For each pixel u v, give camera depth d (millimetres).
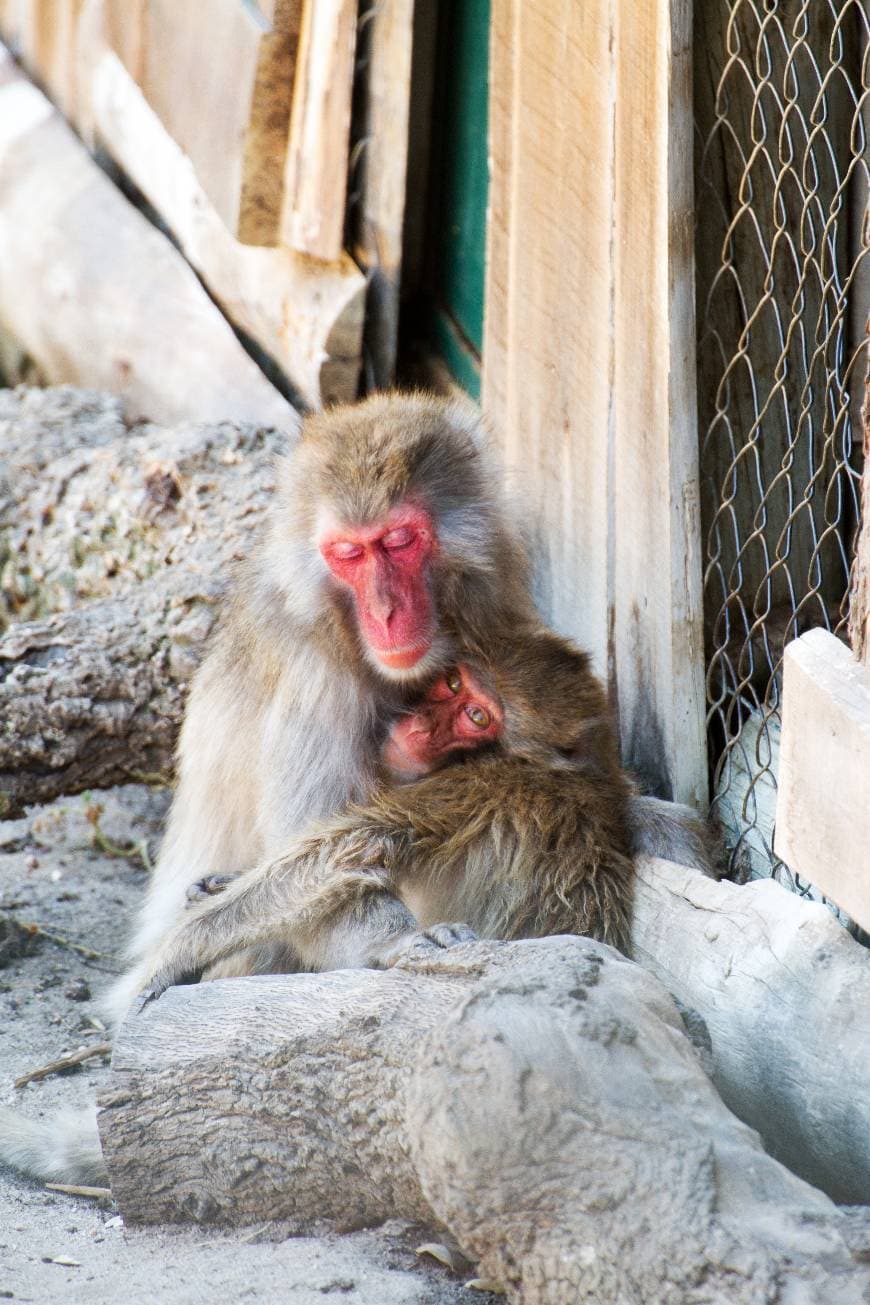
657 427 7004
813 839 5281
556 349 7750
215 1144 5445
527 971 4820
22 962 8438
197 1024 5605
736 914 5887
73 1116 6680
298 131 9445
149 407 11336
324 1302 4762
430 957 5262
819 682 5223
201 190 10812
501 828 6645
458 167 9625
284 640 7195
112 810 10250
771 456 7398
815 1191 4344
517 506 7723
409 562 6938
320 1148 5203
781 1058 5391
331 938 6371
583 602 7750
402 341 10219
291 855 6625
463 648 7016
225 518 9062
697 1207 4207
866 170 6297
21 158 12227
